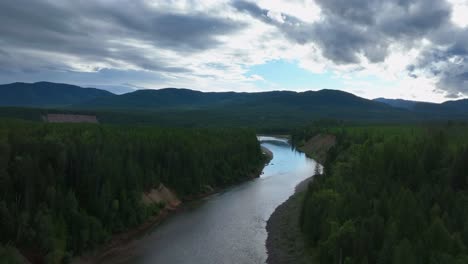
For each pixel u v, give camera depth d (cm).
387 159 7138
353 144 11331
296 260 5484
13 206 4928
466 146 6669
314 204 6138
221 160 10900
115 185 6575
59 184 5712
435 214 4934
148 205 7381
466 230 4459
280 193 9606
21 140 5988
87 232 5456
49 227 4969
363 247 4444
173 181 8769
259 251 5897
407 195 4941
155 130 11938
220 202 8775
